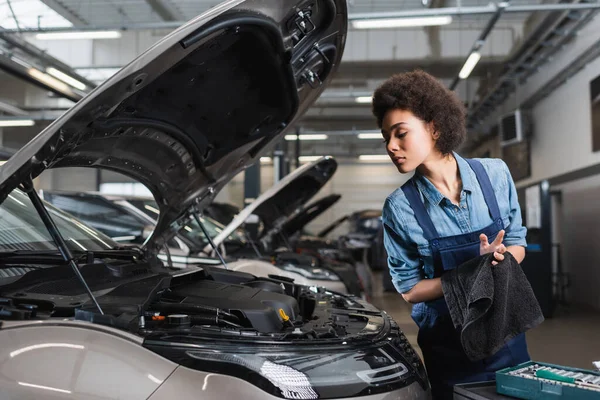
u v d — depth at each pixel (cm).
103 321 128
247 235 539
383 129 152
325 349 134
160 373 118
